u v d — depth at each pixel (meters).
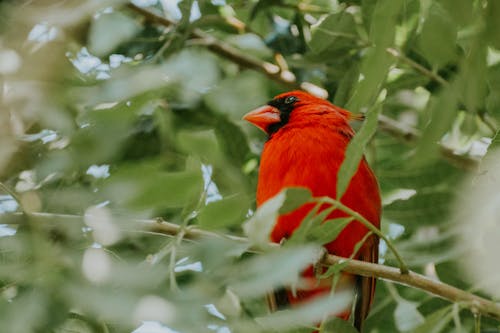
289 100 11.95
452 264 10.27
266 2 12.12
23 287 6.68
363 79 7.05
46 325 6.37
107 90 8.18
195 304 6.11
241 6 12.84
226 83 12.45
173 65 9.06
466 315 10.59
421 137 7.32
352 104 7.16
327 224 7.02
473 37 6.90
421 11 10.92
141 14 12.18
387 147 12.89
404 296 11.23
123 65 9.32
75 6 7.83
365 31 11.20
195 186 6.98
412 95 13.25
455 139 12.52
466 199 9.48
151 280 6.28
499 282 8.47
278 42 13.12
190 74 9.12
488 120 11.91
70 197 7.38
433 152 7.38
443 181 11.67
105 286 6.28
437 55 7.96
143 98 8.21
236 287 6.35
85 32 9.17
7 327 6.22
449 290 7.91
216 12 13.30
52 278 6.48
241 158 12.05
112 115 8.03
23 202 7.61
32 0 8.23
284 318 6.61
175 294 6.18
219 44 12.98
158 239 8.79
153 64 9.66
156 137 10.85
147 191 6.77
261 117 11.99
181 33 11.79
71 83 9.41
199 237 7.21
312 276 10.13
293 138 10.94
